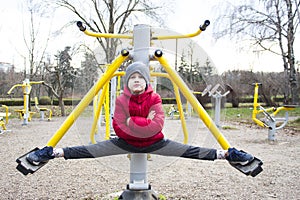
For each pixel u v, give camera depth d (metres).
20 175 5.41
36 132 11.44
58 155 2.69
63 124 2.85
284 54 19.80
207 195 4.47
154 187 4.80
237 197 4.41
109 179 5.20
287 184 5.03
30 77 23.11
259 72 24.06
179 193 4.54
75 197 4.32
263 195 4.51
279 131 12.35
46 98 26.06
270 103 23.59
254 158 2.67
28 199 4.25
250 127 13.76
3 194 4.44
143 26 3.02
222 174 5.60
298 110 21.44
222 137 2.87
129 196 2.93
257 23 18.97
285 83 21.12
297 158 7.05
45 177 5.31
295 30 18.70
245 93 24.80
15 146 8.41
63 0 17.75
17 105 26.19
